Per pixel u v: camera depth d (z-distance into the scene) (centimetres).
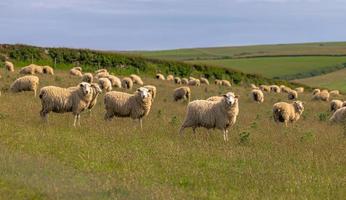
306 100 5031
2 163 1350
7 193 1112
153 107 3300
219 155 1702
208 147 1831
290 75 10656
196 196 1230
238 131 2339
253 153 1766
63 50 7462
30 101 3000
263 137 2181
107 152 1628
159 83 5647
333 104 3819
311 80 10231
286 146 1972
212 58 13938
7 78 4372
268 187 1339
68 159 1519
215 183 1362
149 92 2314
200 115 2109
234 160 1634
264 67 11569
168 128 2291
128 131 2069
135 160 1548
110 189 1203
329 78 10394
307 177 1451
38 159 1455
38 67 5147
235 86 6675
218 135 2172
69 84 4172
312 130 2583
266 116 3228
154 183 1314
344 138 2275
